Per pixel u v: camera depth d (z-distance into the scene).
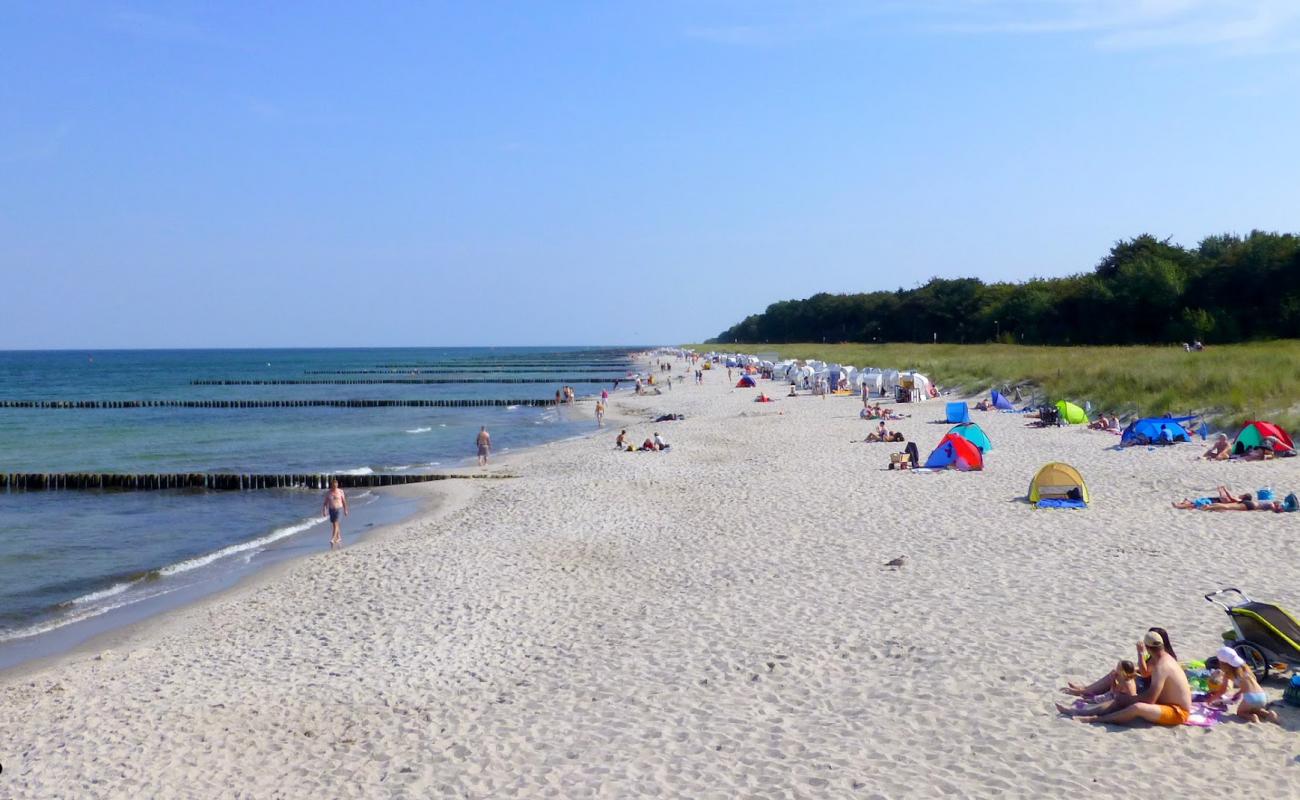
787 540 16.64
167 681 11.45
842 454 27.55
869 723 8.79
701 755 8.34
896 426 34.03
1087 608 11.71
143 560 19.84
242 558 19.55
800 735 8.62
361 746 9.12
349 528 22.20
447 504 24.05
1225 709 8.54
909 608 12.18
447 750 8.86
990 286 115.19
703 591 13.80
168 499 28.06
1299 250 64.44
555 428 46.44
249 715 10.08
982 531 16.39
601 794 7.74
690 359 126.94
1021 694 9.19
